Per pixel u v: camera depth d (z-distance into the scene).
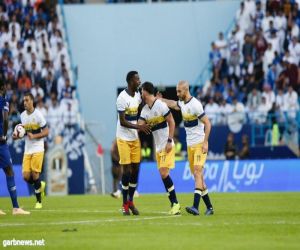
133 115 32.06
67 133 60.19
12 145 57.66
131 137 31.86
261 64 62.66
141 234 24.61
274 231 25.22
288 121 59.22
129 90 31.94
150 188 54.81
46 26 66.38
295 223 27.55
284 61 62.19
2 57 64.50
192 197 45.28
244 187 54.16
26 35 65.62
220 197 44.31
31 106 38.06
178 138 56.91
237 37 64.31
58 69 64.75
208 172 54.41
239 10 65.94
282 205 37.12
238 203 38.72
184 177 54.56
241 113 58.34
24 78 63.38
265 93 61.41
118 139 31.97
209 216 30.52
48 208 37.47
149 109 31.30
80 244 22.48
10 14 66.38
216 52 64.62
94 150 61.97
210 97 61.81
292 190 53.59
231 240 23.16
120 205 39.56
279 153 57.69
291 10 64.81
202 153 30.92
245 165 54.53
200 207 36.06
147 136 65.19
